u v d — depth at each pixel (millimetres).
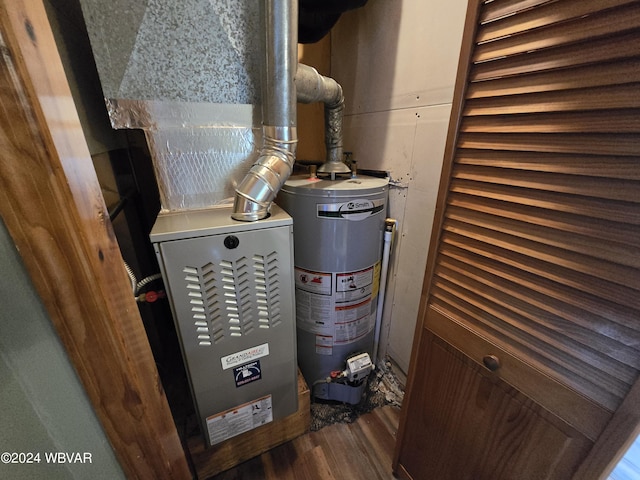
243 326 792
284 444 1114
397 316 1296
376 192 1006
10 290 348
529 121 457
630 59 345
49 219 358
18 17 303
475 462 699
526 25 432
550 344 499
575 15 379
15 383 355
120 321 468
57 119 355
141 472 563
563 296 467
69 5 722
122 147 1056
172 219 730
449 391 727
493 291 577
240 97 765
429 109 940
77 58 732
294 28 688
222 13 672
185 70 690
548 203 457
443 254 666
